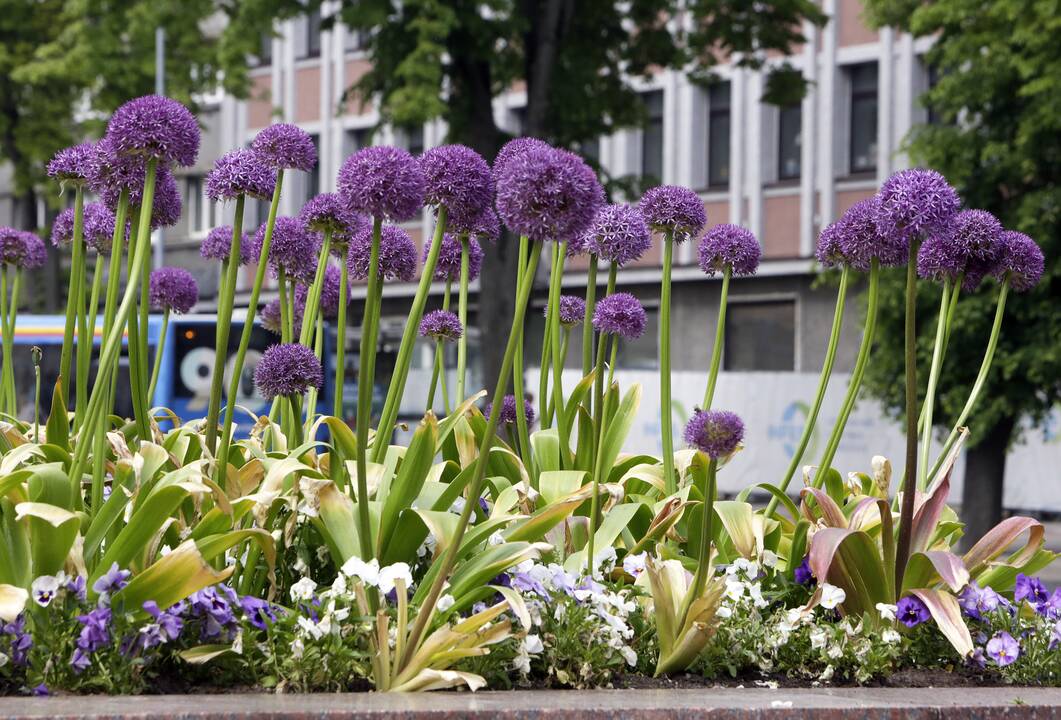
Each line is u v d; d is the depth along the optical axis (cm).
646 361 3988
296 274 638
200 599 472
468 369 3195
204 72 3294
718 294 3916
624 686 514
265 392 562
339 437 524
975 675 578
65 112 3688
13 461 511
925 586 583
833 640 548
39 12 3631
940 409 2241
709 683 532
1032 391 2177
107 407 544
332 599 476
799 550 615
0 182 5416
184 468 489
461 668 483
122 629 454
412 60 2303
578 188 427
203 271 4606
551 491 608
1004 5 2083
